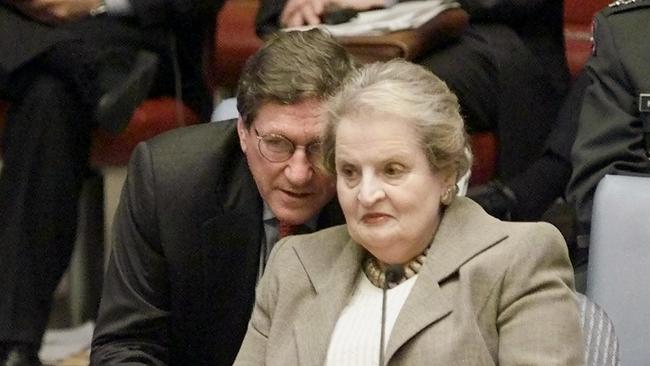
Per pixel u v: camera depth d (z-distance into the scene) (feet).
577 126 31.71
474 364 18.47
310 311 19.98
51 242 35.12
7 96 35.58
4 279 34.50
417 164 19.04
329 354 19.47
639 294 23.38
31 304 34.58
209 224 23.75
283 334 20.27
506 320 18.86
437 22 34.65
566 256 19.51
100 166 36.91
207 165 24.04
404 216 19.13
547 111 36.50
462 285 18.93
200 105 38.86
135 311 23.97
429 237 19.63
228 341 24.20
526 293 18.88
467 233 19.56
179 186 23.86
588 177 29.99
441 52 35.37
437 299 18.97
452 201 20.17
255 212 23.94
